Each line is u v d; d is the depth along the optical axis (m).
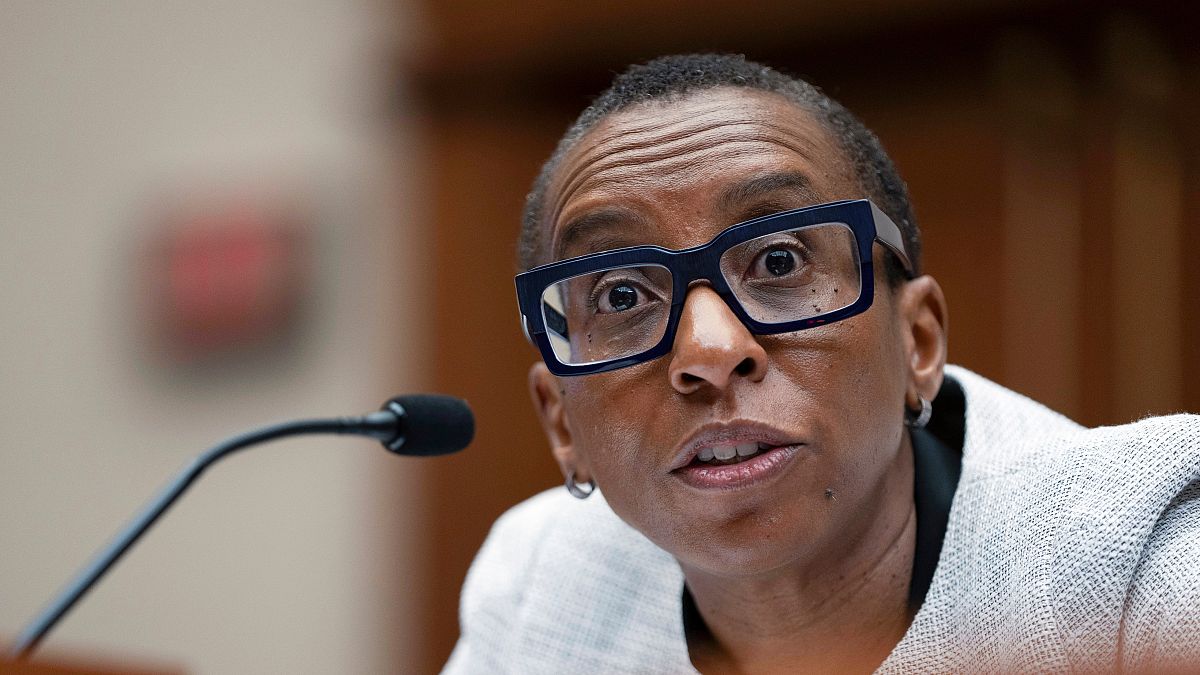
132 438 10.34
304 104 9.89
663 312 3.46
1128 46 7.29
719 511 3.32
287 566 9.72
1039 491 3.54
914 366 3.78
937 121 7.81
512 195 9.09
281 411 9.74
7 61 11.02
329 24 9.83
